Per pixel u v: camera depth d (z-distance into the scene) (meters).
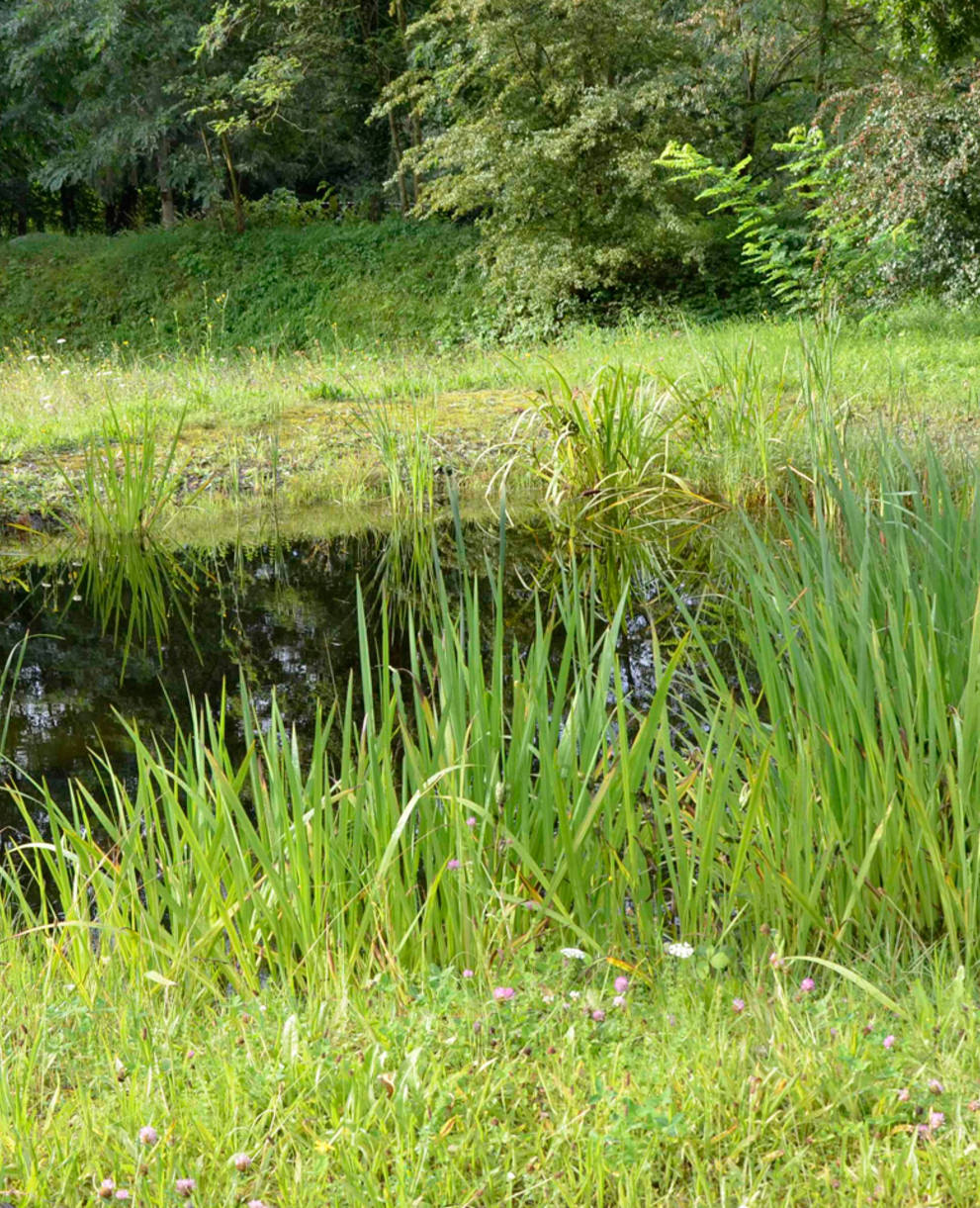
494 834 2.82
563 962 2.61
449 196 20.91
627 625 5.85
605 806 2.88
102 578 7.24
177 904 2.83
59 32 24.98
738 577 6.45
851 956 2.72
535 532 8.04
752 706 3.08
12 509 8.59
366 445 10.22
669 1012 2.41
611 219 19.86
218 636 5.93
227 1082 2.16
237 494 9.04
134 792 4.08
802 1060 2.18
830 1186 1.89
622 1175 1.92
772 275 16.89
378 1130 2.07
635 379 9.73
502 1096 2.12
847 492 3.92
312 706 4.87
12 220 37.41
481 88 23.39
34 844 2.96
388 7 25.69
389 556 7.60
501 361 14.93
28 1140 1.99
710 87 20.39
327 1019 2.42
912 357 11.89
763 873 2.80
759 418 8.56
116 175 29.31
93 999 2.56
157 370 14.12
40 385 12.05
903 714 2.86
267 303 23.84
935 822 2.79
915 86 16.47
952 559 3.51
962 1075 2.12
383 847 2.84
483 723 2.90
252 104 24.56
